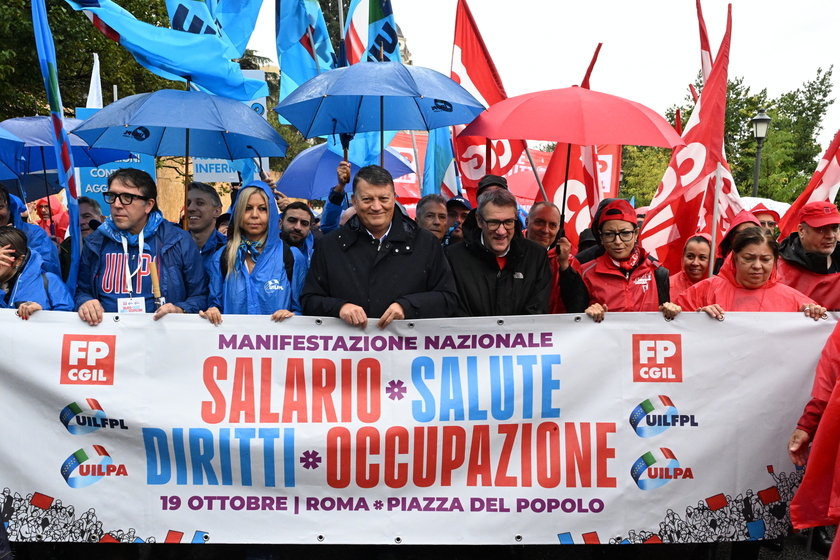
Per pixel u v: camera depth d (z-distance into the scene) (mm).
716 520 3516
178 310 3535
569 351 3553
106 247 3676
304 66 5559
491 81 5219
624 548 3768
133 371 3475
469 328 3559
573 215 6152
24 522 3402
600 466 3523
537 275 3797
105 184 7691
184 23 4504
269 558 3635
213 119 4066
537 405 3543
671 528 3514
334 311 3473
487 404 3543
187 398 3486
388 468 3525
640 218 7895
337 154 6395
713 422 3529
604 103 4004
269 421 3500
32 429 3420
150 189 3645
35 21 3645
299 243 4930
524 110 4043
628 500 3516
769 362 3535
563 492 3520
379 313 3523
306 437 3496
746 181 24531
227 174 7191
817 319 3533
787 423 3527
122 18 4277
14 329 3418
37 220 9008
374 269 3527
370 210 3422
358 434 3512
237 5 5121
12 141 5051
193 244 3811
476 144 5777
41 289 3590
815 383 3264
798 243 4508
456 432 3541
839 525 2928
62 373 3436
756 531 3523
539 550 4117
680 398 3539
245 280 3689
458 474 3543
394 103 4867
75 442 3438
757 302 3752
